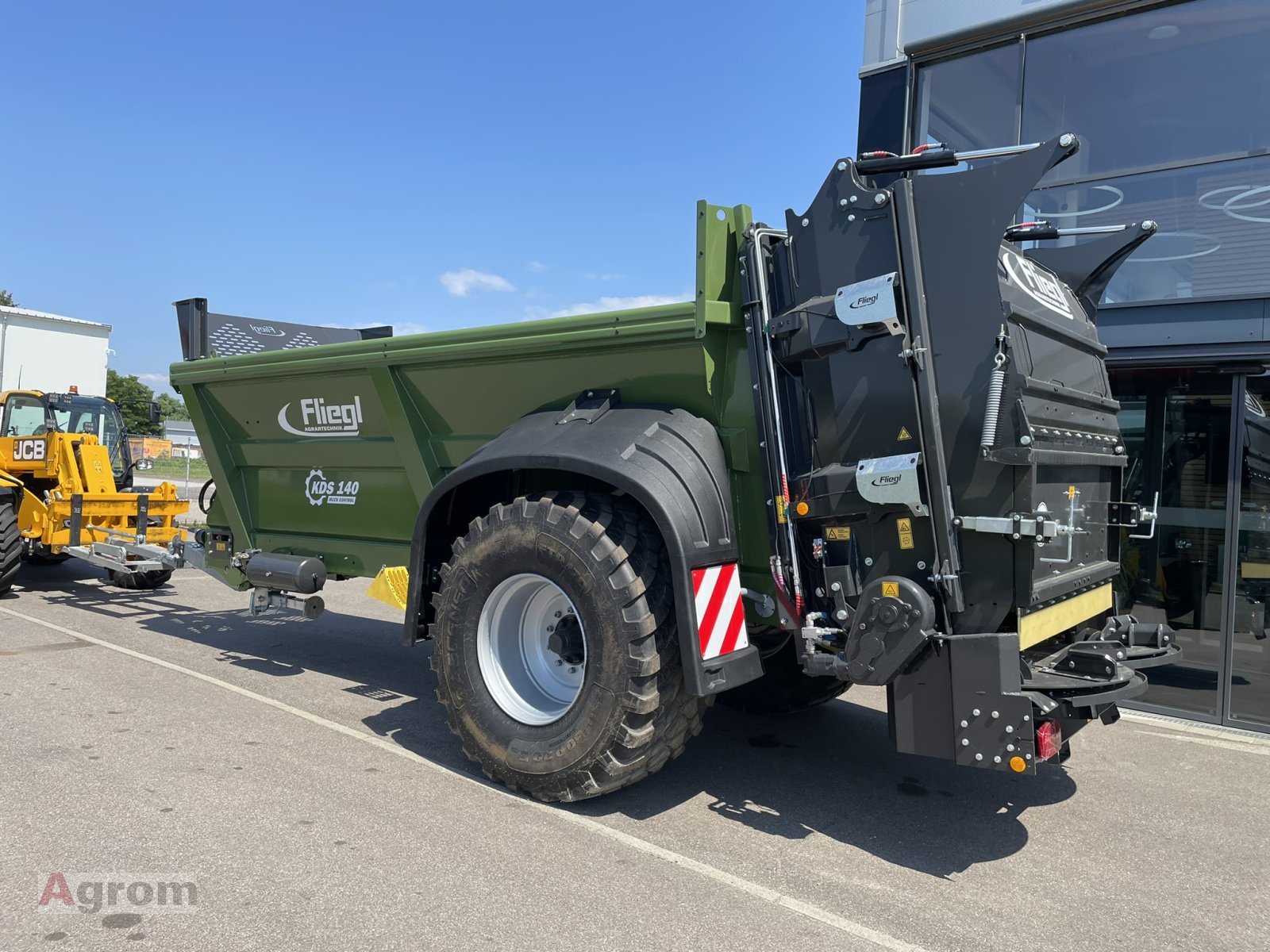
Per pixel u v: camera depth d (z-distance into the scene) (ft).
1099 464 12.98
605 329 12.72
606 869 10.41
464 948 8.56
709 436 12.41
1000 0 21.98
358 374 16.38
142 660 20.18
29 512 29.89
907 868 10.88
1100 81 21.11
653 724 11.47
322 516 18.78
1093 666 12.16
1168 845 11.94
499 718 12.71
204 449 20.44
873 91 23.80
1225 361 18.51
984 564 10.44
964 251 10.27
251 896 9.40
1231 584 18.57
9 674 18.56
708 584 11.40
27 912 8.93
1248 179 19.80
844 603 11.35
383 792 12.55
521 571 12.37
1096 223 21.66
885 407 10.87
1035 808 13.10
